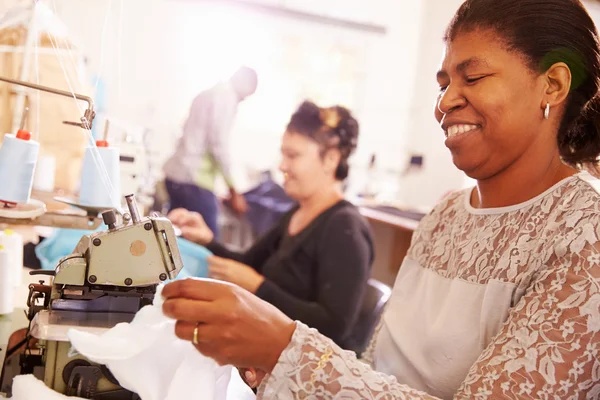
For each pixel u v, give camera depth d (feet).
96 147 4.43
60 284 3.52
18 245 5.10
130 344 2.92
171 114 19.19
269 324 2.77
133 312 3.64
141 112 18.85
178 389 2.91
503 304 3.28
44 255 6.17
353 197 18.56
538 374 2.77
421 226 4.31
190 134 11.07
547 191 3.34
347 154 7.66
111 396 3.27
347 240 7.29
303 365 2.74
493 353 2.93
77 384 3.22
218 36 19.51
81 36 14.62
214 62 19.48
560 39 3.16
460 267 3.68
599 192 3.11
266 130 20.70
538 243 3.20
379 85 22.16
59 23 6.45
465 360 3.43
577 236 2.99
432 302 3.83
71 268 3.49
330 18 21.03
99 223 4.75
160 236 3.54
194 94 19.35
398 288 4.26
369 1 21.65
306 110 7.56
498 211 3.55
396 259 14.35
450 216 4.13
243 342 2.72
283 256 7.64
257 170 18.86
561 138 3.40
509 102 3.21
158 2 18.63
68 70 6.71
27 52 5.94
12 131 6.32
